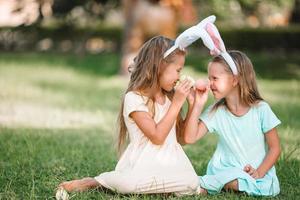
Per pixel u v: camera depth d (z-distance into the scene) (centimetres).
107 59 1795
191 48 2011
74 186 421
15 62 1694
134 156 417
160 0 1271
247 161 439
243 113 440
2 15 2412
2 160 534
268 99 1059
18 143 606
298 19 2178
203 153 590
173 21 1273
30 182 452
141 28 1298
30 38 2109
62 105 972
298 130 727
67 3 1752
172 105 410
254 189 422
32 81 1312
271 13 1700
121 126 440
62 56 1914
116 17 2541
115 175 412
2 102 983
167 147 421
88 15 1800
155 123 412
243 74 433
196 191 422
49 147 594
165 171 411
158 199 403
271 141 437
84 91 1177
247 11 1630
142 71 420
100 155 568
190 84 409
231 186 426
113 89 1214
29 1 1576
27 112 884
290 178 477
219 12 1529
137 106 415
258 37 2012
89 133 709
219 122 445
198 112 430
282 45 1997
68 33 1903
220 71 427
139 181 405
